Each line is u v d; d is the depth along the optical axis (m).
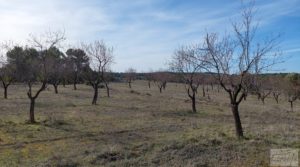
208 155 15.91
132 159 15.72
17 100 48.53
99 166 14.85
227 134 21.64
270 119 37.75
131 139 22.97
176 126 29.00
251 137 20.19
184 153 16.41
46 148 20.05
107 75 80.88
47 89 72.50
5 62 54.25
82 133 25.05
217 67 21.86
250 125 28.77
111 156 16.34
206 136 20.84
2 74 53.97
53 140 22.50
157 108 43.66
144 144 19.25
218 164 14.38
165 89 91.94
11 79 53.81
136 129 27.19
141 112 38.47
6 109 38.22
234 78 21.64
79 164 15.30
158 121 31.75
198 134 22.75
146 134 24.98
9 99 49.72
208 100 63.16
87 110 38.88
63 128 26.84
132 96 62.50
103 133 25.25
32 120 29.23
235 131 22.80
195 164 14.45
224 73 21.73
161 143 19.41
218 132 22.83
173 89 94.31
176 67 51.56
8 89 70.56
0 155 18.27
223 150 16.72
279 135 20.62
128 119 32.72
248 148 16.89
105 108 41.38
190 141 19.00
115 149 17.56
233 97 21.12
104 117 33.56
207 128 27.22
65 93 64.12
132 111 39.19
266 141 18.50
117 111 38.81
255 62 21.00
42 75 36.84
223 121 33.50
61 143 21.58
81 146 20.52
